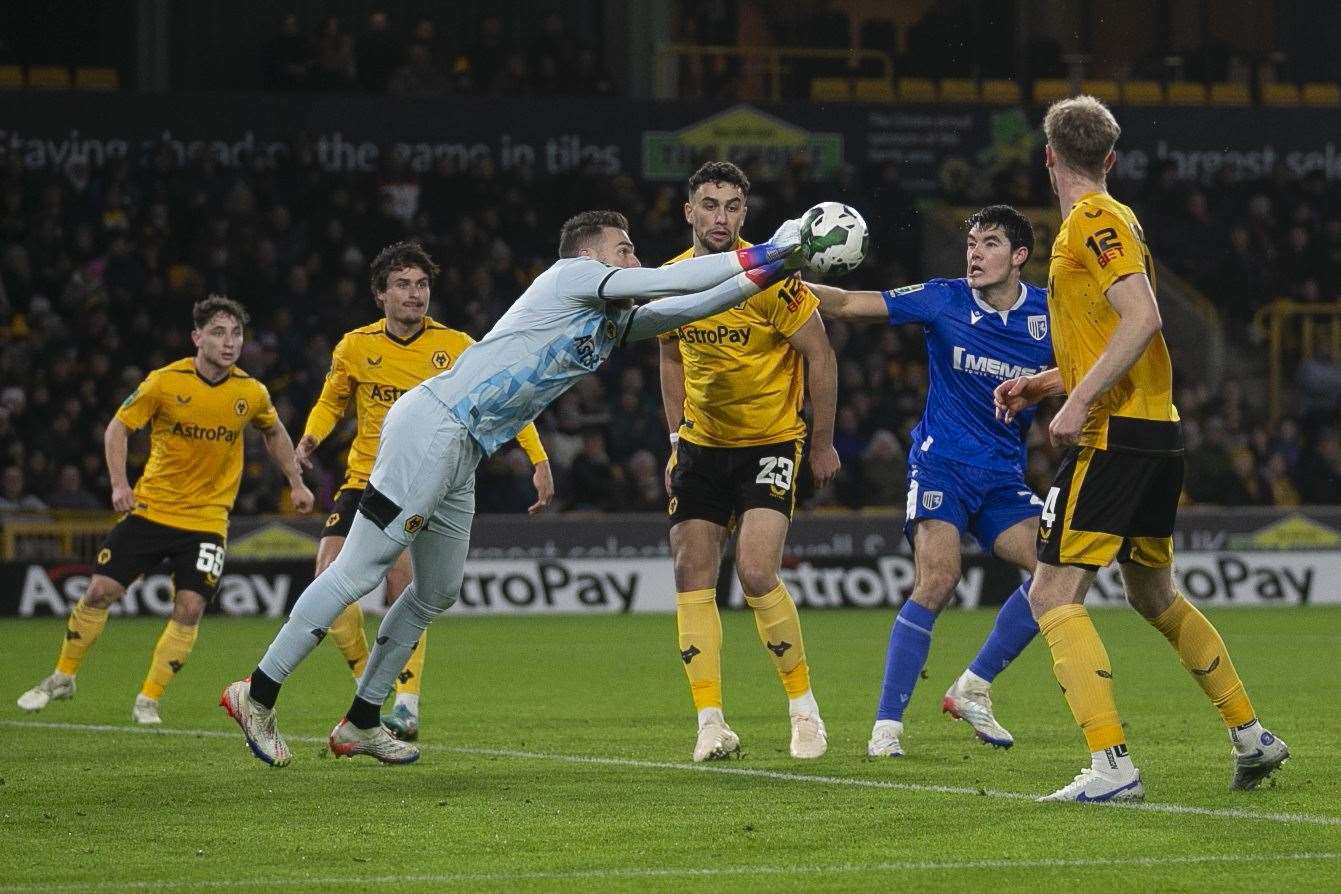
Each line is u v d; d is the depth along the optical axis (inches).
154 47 3654.0
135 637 2290.8
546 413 3061.0
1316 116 3747.5
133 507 1390.3
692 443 1127.0
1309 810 879.1
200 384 1398.9
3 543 2760.8
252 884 721.0
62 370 2972.4
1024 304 1139.9
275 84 3435.0
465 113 3486.7
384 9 3784.5
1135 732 1227.2
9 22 3592.5
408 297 1285.7
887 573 2854.3
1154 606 941.8
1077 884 711.7
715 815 880.3
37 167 3294.8
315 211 3351.4
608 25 3892.7
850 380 3193.9
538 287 987.9
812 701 1125.1
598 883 720.3
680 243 3467.0
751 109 3577.8
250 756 1125.1
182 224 3282.5
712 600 1125.1
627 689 1627.7
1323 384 3410.4
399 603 1051.9
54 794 959.0
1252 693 1524.4
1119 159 3708.2
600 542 2802.7
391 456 987.9
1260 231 3659.0
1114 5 4047.7
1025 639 1144.8
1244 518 2923.2
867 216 3513.8
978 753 1125.7
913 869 742.5
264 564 2723.9
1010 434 1149.1
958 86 3809.1
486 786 984.3
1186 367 3614.7
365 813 892.6
